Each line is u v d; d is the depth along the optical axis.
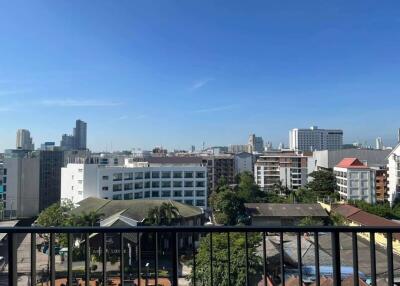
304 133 182.75
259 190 76.94
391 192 72.19
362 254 14.79
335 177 77.69
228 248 4.05
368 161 98.12
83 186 62.84
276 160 104.38
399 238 15.20
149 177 68.81
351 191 71.75
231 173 110.69
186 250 8.14
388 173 73.88
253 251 8.91
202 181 70.19
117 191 64.50
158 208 45.00
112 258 8.70
